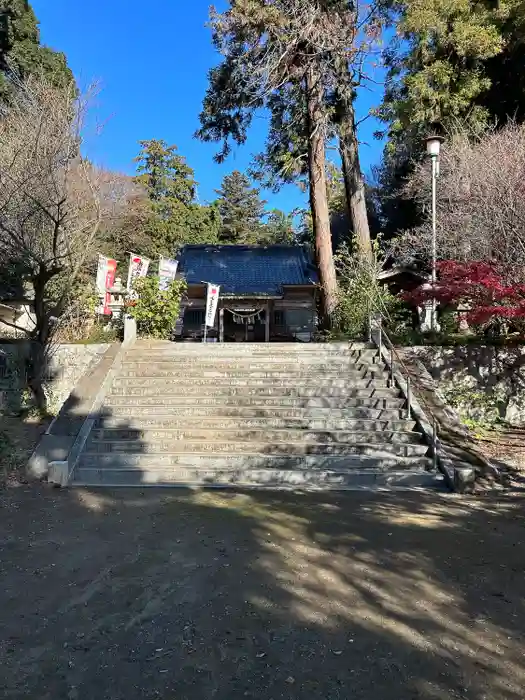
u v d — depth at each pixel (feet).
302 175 62.54
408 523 18.34
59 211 35.22
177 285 44.52
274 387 32.50
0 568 14.67
